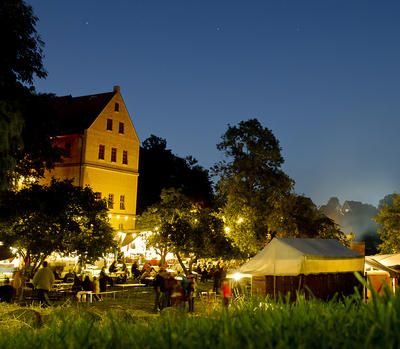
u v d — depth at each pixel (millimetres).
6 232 24531
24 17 21281
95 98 54625
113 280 33688
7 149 18828
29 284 24859
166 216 37688
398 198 42469
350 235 39375
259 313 3465
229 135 37969
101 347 3236
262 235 37531
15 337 3928
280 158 37781
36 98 28094
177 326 3365
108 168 52719
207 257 38594
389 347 2473
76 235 26156
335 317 3178
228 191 37781
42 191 25500
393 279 21953
